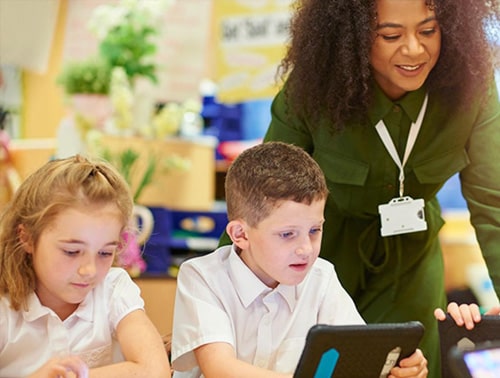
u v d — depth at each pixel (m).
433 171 2.14
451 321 1.75
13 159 3.84
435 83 2.06
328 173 2.14
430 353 2.22
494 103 2.14
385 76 2.03
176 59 4.13
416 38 1.93
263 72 4.08
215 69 4.15
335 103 2.04
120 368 1.52
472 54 2.01
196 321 1.67
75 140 3.78
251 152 1.69
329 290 1.80
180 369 1.70
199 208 3.96
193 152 3.92
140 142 3.79
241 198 1.65
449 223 4.10
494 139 2.12
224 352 1.62
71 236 1.51
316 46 2.02
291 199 1.58
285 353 1.73
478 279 3.91
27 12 4.08
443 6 1.92
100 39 3.89
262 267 1.65
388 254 2.21
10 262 1.60
